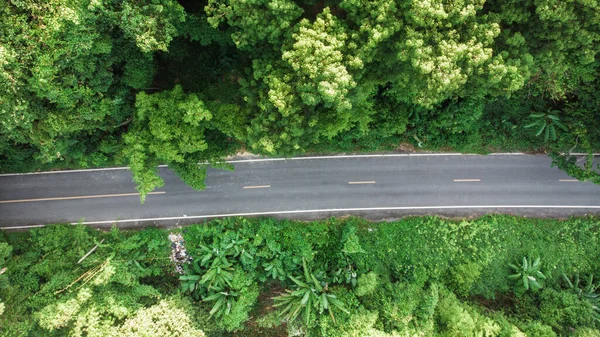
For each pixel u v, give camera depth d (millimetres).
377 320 27141
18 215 29438
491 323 26391
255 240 28016
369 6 18891
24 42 17891
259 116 21578
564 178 30328
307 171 30047
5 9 17406
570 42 20562
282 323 29703
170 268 29312
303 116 21203
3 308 21578
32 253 25969
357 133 27969
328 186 30062
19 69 17781
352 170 30125
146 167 23828
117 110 23625
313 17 22359
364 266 29094
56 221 29578
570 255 29625
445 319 26578
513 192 30375
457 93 22328
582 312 27031
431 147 29875
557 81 24453
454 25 19719
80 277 25281
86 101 21172
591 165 28312
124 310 25156
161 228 29766
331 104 20781
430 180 30281
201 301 28219
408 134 28984
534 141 29578
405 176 30250
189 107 21359
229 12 20031
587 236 29891
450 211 30375
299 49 18875
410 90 23125
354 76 20594
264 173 29984
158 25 20281
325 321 26828
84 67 19766
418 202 30266
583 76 24422
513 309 28953
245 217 29922
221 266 27844
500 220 30000
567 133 28125
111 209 29766
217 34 24234
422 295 27188
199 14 24344
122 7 18891
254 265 28266
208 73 27797
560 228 30047
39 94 19047
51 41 17781
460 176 30344
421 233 29625
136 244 27891
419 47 18750
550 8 19062
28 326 23344
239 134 23641
